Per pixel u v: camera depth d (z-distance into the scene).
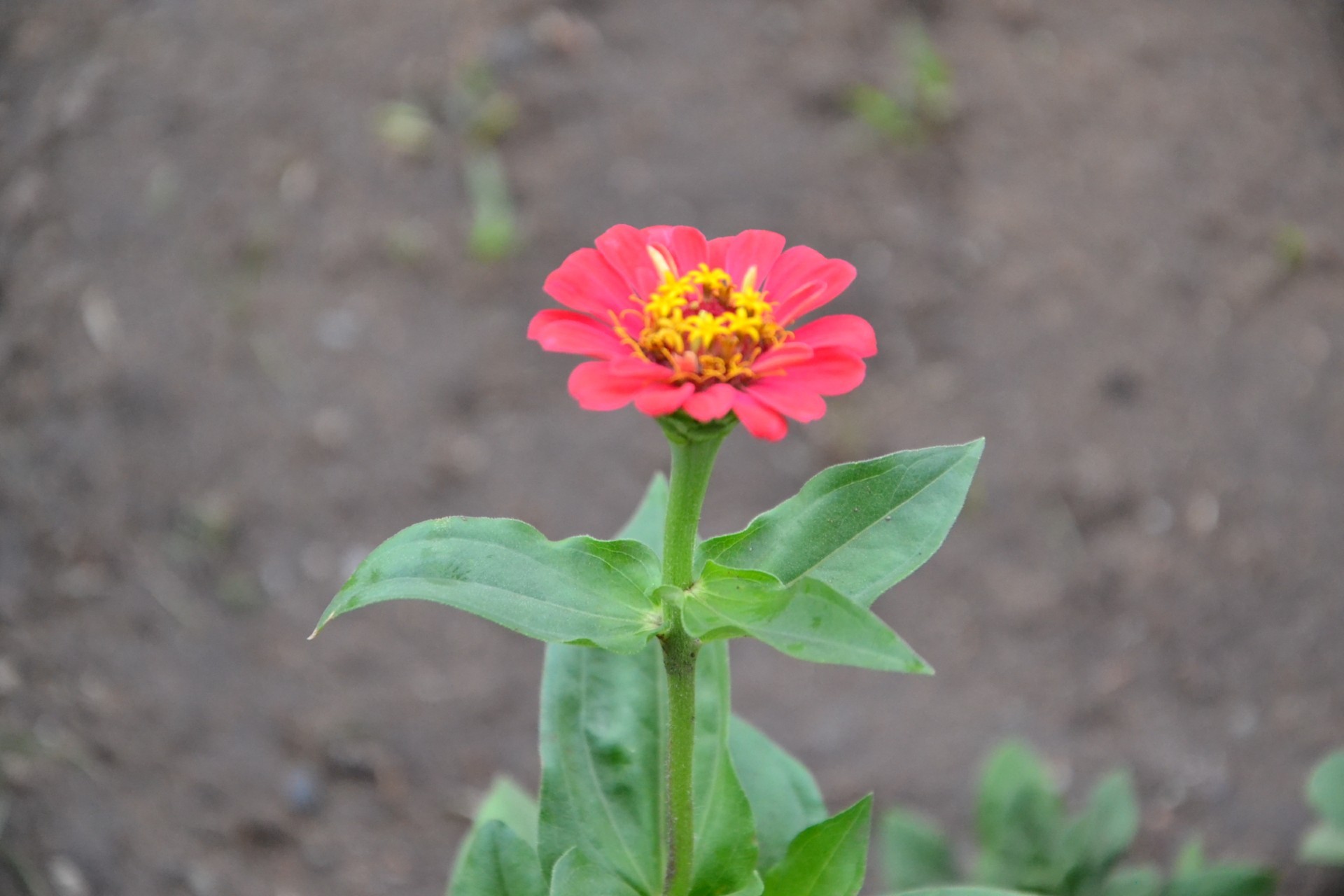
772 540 0.68
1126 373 1.21
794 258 0.68
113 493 1.05
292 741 0.95
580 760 0.72
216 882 0.87
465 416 1.13
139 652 0.98
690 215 1.24
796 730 1.00
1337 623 1.08
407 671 1.00
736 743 0.75
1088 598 1.09
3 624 0.98
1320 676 1.05
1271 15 1.60
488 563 0.67
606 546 0.67
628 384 0.65
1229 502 1.15
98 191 1.21
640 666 0.72
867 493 0.68
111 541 1.03
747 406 0.64
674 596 0.66
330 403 1.12
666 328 0.66
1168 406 1.20
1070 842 0.83
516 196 1.25
